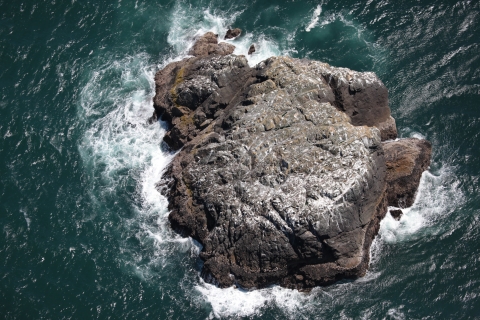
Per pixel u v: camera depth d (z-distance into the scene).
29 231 65.94
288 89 69.06
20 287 61.59
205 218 64.75
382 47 81.94
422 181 69.94
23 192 69.12
